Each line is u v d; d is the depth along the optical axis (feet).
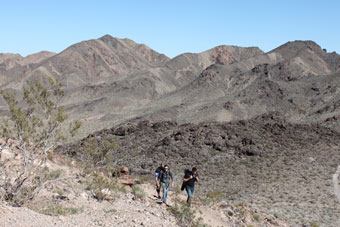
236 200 148.87
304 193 161.48
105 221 31.89
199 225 40.14
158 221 35.45
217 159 232.53
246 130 277.23
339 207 136.56
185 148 249.96
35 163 51.85
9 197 33.58
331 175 191.42
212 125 285.43
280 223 65.77
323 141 254.68
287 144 250.57
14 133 34.37
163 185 46.96
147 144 276.00
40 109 35.55
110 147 39.70
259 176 196.03
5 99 34.91
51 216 30.58
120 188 48.60
